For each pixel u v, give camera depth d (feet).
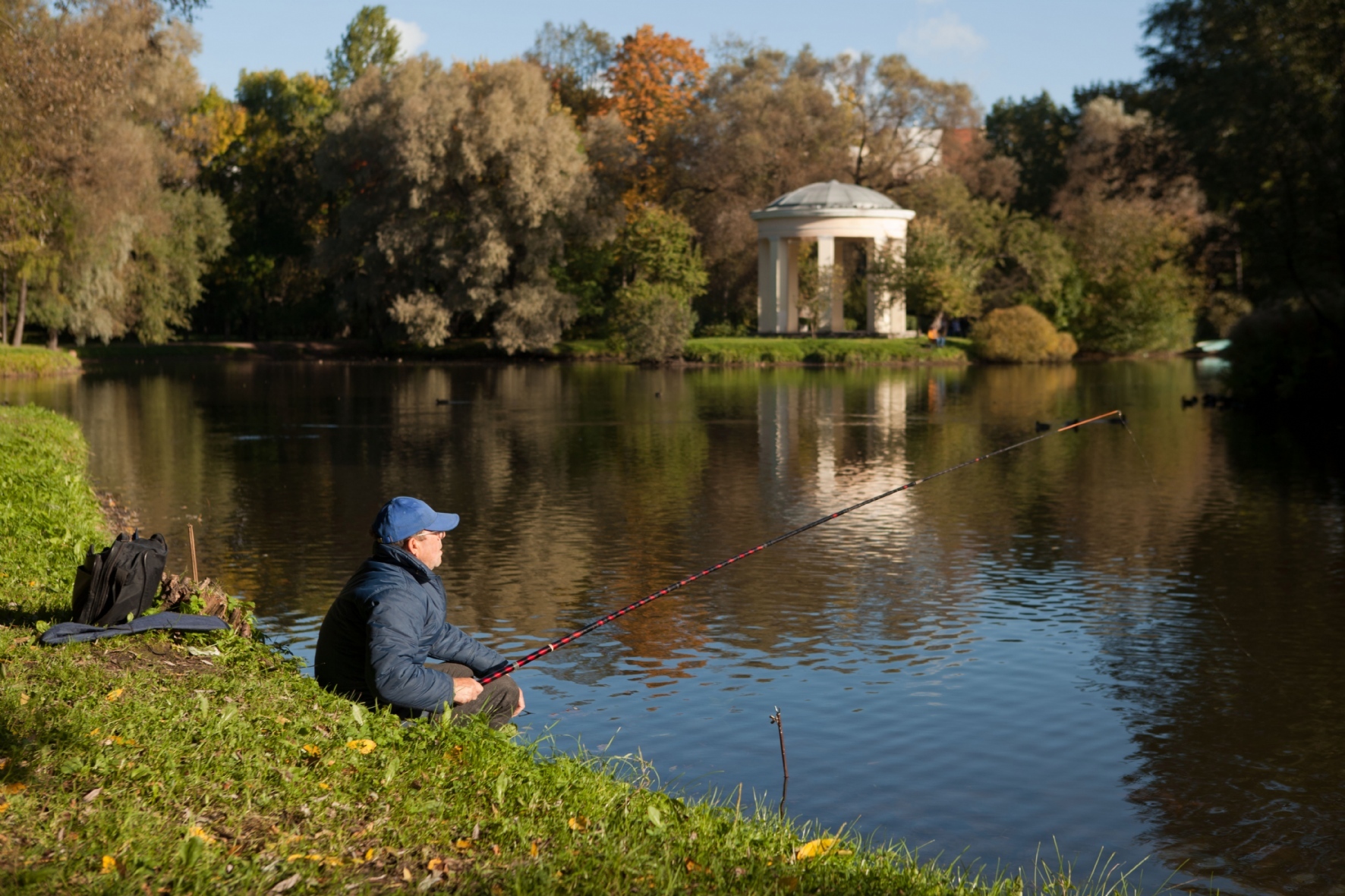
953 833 19.33
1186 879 17.88
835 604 34.83
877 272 204.54
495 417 95.35
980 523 48.75
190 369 166.91
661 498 54.34
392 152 189.37
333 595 34.40
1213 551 43.04
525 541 43.83
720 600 35.14
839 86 244.22
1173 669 28.60
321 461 66.33
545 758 19.06
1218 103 114.01
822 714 25.03
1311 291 119.03
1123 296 208.23
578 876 13.25
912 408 105.29
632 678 27.48
